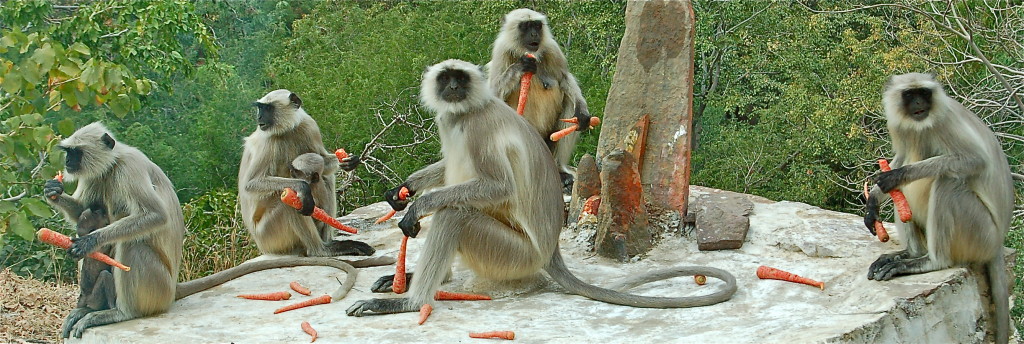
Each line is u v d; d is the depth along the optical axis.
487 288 6.95
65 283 13.16
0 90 10.27
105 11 14.71
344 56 22.84
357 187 16.38
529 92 9.45
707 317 6.15
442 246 6.35
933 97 6.63
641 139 8.50
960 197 6.55
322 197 8.70
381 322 6.23
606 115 8.83
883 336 5.81
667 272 6.89
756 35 22.83
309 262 8.02
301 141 8.79
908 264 6.68
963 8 18.58
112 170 6.82
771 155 20.83
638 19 8.63
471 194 6.20
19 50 8.80
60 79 8.68
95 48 14.20
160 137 18.19
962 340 6.42
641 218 8.07
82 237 6.36
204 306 7.00
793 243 7.80
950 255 6.63
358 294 7.14
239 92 19.03
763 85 22.33
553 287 7.07
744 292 6.75
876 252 7.48
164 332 6.24
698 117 24.20
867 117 19.64
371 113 18.34
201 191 17.53
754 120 26.05
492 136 6.29
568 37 23.94
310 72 23.17
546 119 9.61
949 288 6.43
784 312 6.19
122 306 6.60
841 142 19.25
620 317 6.24
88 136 6.80
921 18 19.08
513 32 9.48
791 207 9.07
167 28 15.20
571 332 5.89
